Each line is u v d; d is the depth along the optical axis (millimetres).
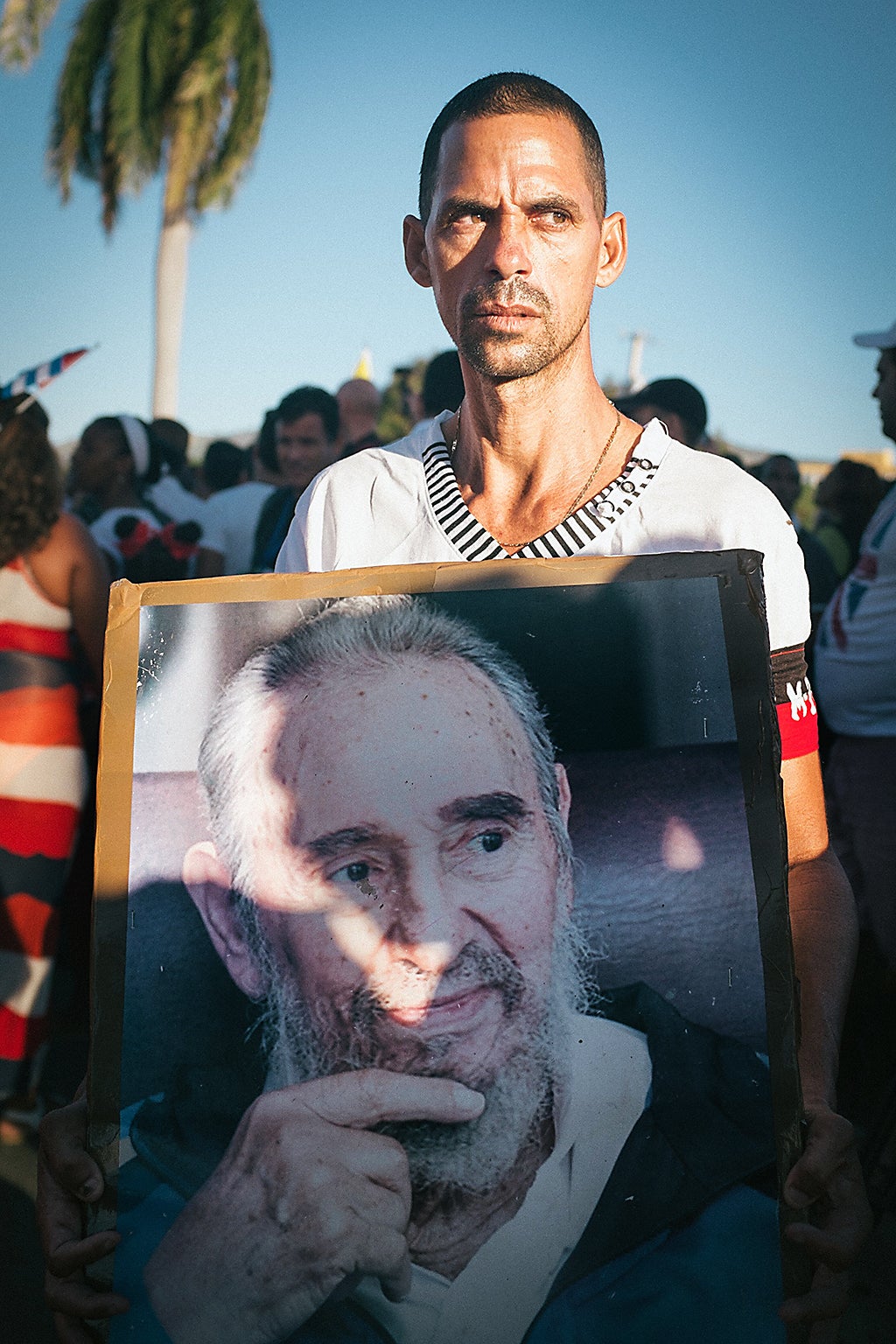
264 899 964
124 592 1026
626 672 963
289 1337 887
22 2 12641
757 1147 882
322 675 992
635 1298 868
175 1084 942
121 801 992
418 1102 916
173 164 13008
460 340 1093
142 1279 908
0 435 2402
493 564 996
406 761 966
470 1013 926
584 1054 914
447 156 1089
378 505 1222
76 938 2934
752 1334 855
